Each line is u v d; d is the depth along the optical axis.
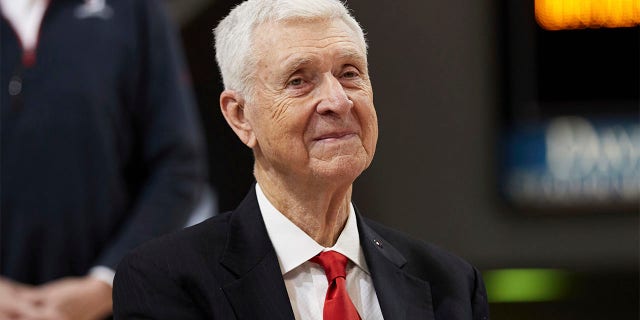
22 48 5.48
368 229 3.43
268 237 3.23
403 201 9.37
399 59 9.28
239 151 7.52
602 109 9.48
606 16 9.42
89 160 5.53
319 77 3.09
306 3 3.11
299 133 3.07
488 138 9.41
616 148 9.48
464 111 9.38
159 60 5.79
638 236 9.58
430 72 9.33
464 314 3.30
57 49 5.51
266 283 3.12
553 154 9.48
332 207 3.24
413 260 3.43
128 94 5.67
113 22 5.64
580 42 9.45
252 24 3.15
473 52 9.35
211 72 7.46
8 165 5.44
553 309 9.81
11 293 5.38
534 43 9.41
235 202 7.52
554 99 9.47
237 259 3.17
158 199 5.67
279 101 3.09
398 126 9.30
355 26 3.20
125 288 3.17
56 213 5.49
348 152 3.07
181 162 5.81
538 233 9.52
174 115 5.80
